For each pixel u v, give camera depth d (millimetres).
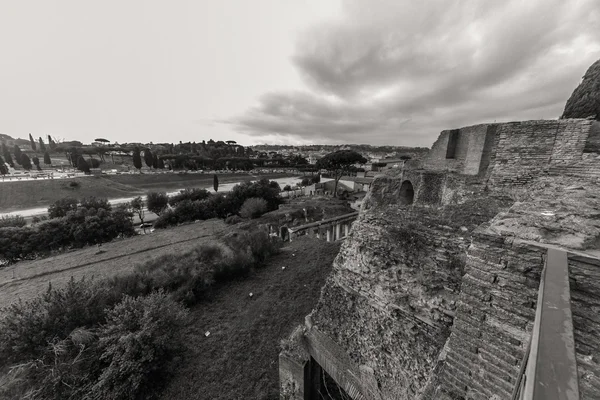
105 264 18875
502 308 3098
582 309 2492
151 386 8859
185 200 37438
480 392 3182
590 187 5660
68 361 8734
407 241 5824
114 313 10047
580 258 2539
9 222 26719
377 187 15898
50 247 23562
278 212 35219
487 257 3279
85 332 9234
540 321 1597
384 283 6062
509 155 9336
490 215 5520
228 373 9328
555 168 8055
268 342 10758
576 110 16734
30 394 8086
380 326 6043
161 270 14805
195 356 10148
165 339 9500
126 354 8641
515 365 2906
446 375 3551
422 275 5477
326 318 7488
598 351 2320
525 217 3732
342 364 6734
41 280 16406
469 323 3395
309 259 18500
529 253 2916
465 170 11508
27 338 8602
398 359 5559
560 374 1103
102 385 8375
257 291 14953
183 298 13508
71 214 26016
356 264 6824
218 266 15992
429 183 13055
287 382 7754
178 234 27328
